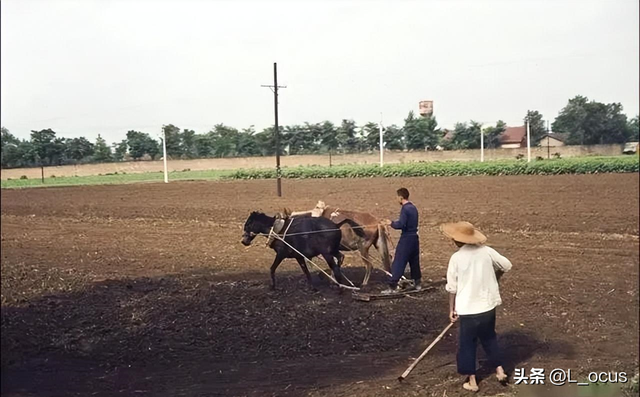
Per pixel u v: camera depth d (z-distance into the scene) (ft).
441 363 28.84
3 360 29.27
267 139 221.46
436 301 38.78
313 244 39.96
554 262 51.31
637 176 123.24
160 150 238.48
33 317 35.55
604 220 71.15
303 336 32.45
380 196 102.58
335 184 130.52
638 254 53.93
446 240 63.00
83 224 83.61
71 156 237.04
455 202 92.07
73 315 35.88
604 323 35.19
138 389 26.18
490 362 28.78
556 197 93.91
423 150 191.72
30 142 230.68
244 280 44.86
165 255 57.26
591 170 134.92
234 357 29.91
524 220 73.00
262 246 62.03
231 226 77.46
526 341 32.17
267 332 32.91
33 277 46.57
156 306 37.11
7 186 165.27
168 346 31.27
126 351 30.68
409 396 24.66
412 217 38.60
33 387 26.35
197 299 38.58
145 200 112.98
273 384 26.45
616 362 28.84
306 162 194.49
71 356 30.19
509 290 42.27
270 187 129.59
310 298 39.04
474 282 24.64
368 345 31.40
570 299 40.04
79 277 46.55
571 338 32.65
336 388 25.72
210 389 26.03
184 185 144.46
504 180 124.36
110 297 39.75
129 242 66.33
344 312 36.19
